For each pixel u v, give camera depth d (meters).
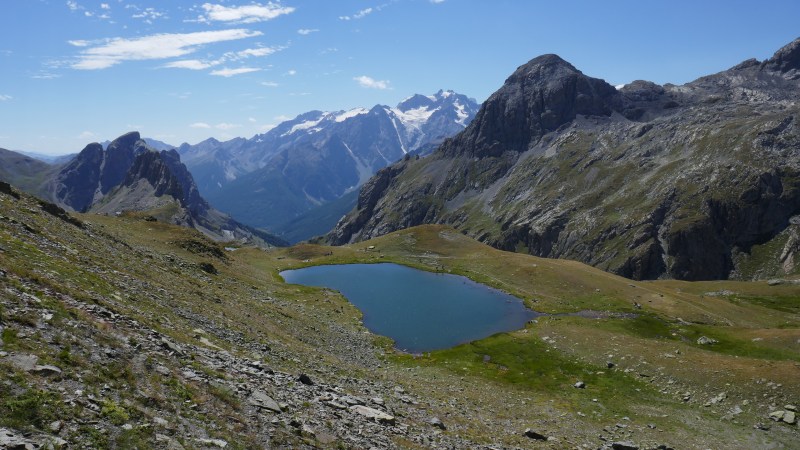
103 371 21.58
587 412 52.78
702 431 46.97
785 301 157.25
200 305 51.12
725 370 59.69
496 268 156.00
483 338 86.94
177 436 19.50
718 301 131.12
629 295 123.06
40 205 63.31
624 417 50.94
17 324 21.73
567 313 107.88
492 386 62.25
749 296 166.38
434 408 43.72
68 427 16.78
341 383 41.81
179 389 23.38
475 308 111.25
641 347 72.88
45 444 15.38
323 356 53.91
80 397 18.73
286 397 29.72
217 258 112.31
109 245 63.53
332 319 90.56
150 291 45.88
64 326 23.75
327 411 30.34
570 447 40.31
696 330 89.69
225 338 41.75
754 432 46.22
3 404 16.30
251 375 31.56
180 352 28.92
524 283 137.88
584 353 73.31
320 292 116.94
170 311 41.56
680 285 187.38
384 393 43.91
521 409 52.16
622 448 41.62
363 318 100.69
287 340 54.94
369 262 172.12
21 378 17.94
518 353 76.38
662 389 58.50
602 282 133.38
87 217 106.56
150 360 25.08
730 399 53.00
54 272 33.81
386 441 28.91
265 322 60.94
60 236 51.03
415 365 70.00
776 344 74.50
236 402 25.11
